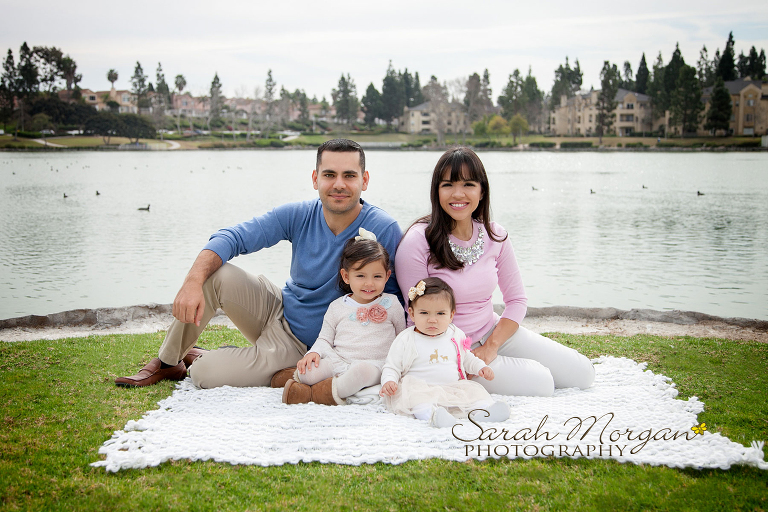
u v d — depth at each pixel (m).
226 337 5.18
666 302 7.99
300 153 82.25
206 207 20.31
